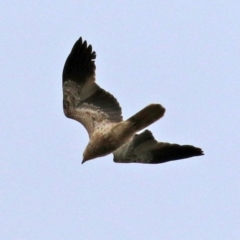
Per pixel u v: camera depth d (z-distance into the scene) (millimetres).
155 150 25922
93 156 26062
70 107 26125
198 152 25844
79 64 26016
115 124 25828
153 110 25625
